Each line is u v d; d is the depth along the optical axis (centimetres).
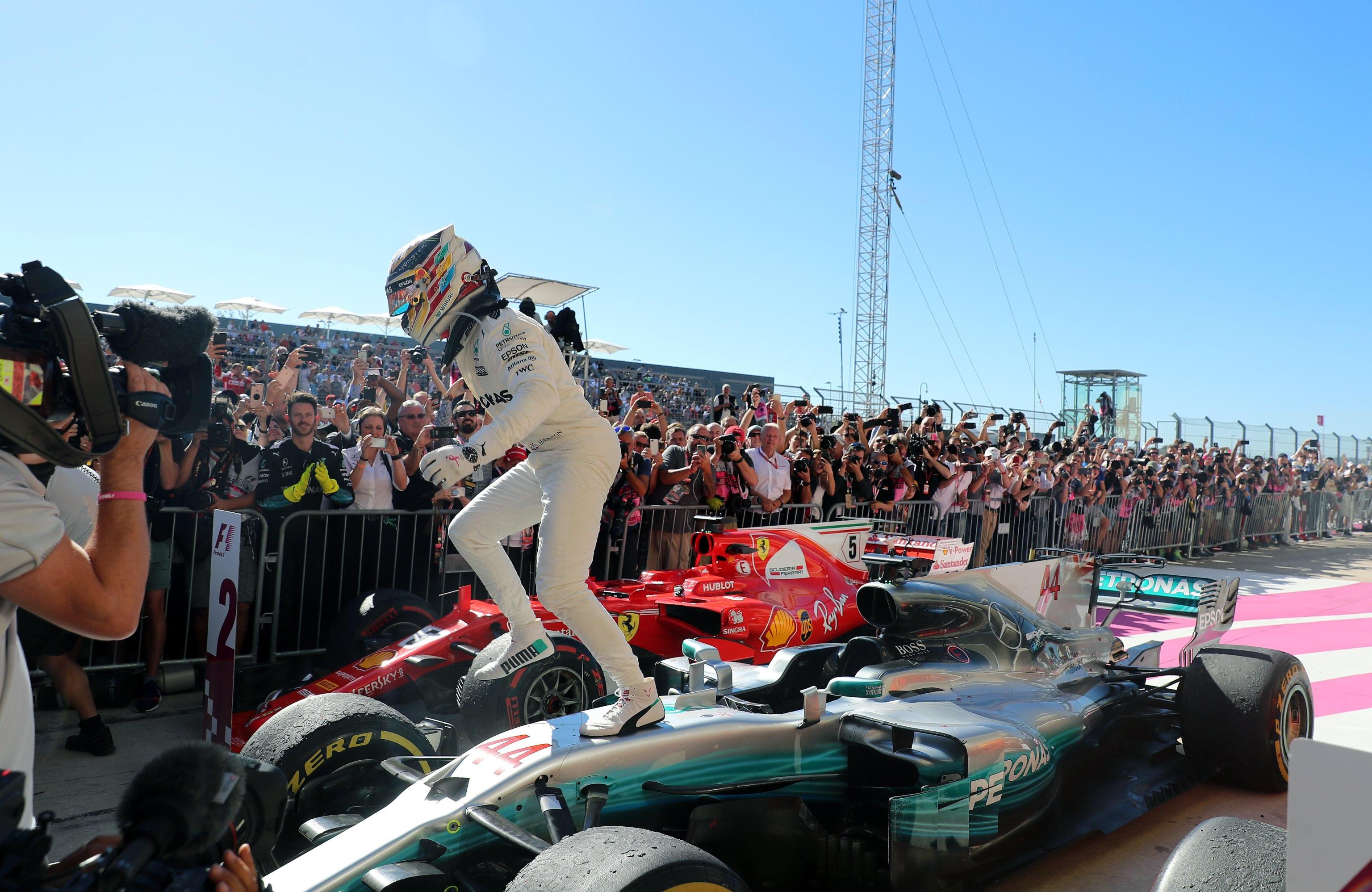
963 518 1038
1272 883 200
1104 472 1337
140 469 141
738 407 1371
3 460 126
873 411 2275
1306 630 859
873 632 600
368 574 589
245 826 195
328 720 288
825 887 294
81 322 123
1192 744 431
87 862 136
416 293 290
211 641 412
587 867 198
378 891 217
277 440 683
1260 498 1708
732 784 287
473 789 247
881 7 3491
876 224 3528
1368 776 123
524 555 651
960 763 304
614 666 276
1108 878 351
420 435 613
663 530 745
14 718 133
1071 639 464
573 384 291
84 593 131
